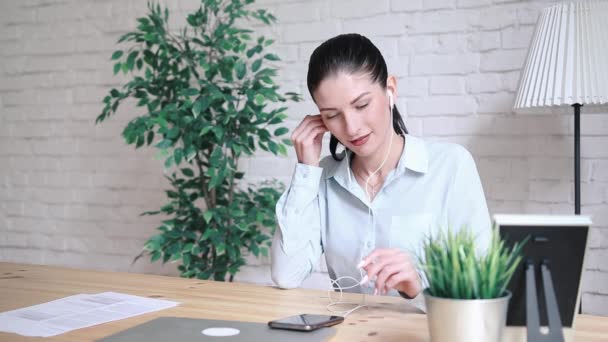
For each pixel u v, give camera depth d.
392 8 2.52
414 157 1.54
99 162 3.11
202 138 2.46
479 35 2.39
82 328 1.05
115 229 3.09
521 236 0.88
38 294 1.32
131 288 1.40
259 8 2.75
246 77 2.71
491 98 2.38
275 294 1.35
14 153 3.30
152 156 2.99
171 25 2.92
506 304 0.84
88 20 3.11
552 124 2.29
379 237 1.55
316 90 1.39
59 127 3.20
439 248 0.87
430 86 2.47
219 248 2.31
